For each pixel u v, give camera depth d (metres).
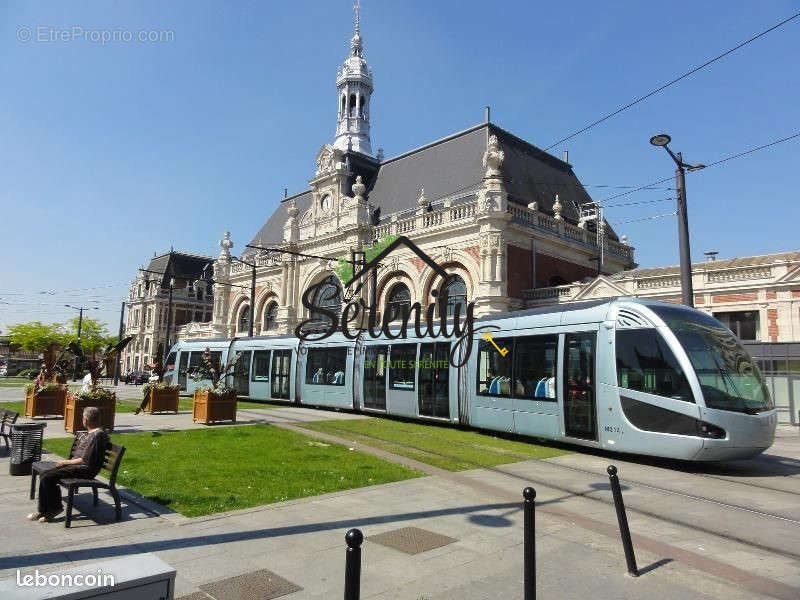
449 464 10.94
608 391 12.45
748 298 23.44
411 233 33.41
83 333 76.12
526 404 14.55
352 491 8.55
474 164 34.97
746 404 11.17
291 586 5.05
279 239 49.38
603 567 5.73
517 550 6.16
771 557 6.23
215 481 8.88
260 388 26.28
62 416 18.02
